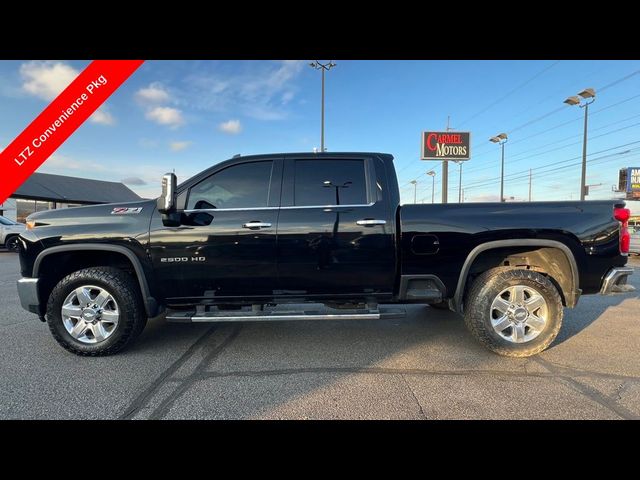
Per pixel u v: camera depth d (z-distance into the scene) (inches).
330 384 118.5
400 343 157.2
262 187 146.0
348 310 146.6
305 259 141.2
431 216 142.6
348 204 144.6
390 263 143.2
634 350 147.9
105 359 139.1
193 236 139.6
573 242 140.5
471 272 151.2
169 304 144.6
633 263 455.5
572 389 114.7
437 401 107.7
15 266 417.4
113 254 149.3
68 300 141.2
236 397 110.3
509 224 140.7
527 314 141.2
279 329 176.2
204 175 146.3
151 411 103.0
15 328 177.3
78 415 101.2
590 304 229.6
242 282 142.5
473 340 161.2
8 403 106.9
